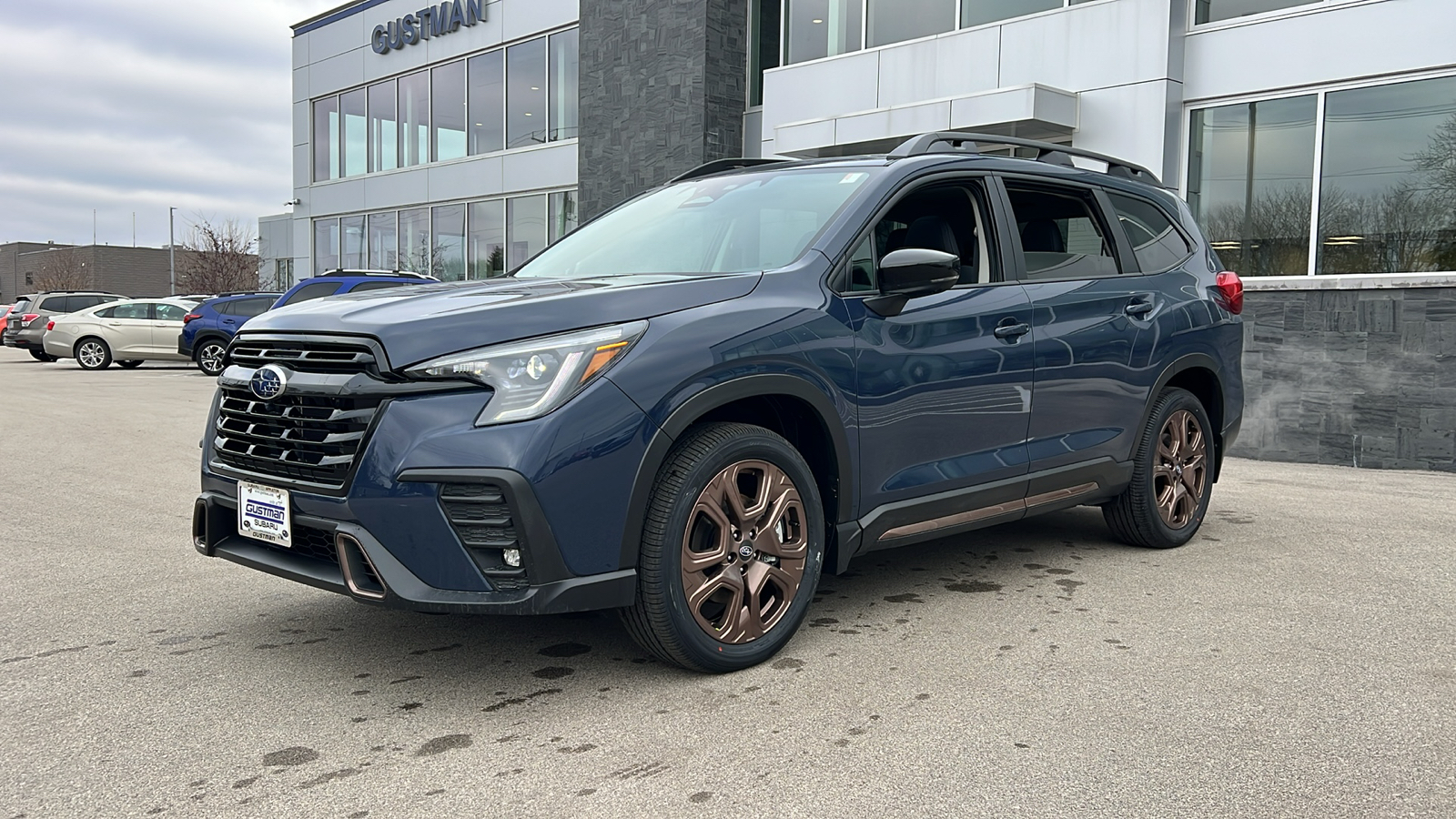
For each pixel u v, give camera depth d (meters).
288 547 3.03
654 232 4.09
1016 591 4.13
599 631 3.62
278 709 2.91
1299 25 8.92
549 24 16.88
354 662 3.31
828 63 12.22
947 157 4.04
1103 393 4.38
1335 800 2.33
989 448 3.93
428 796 2.37
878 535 3.57
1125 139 9.77
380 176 20.72
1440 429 7.75
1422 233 8.40
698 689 3.05
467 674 3.18
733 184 4.23
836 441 3.38
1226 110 9.47
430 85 19.61
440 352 2.79
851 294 3.52
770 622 3.27
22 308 28.16
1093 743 2.64
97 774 2.50
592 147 15.59
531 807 2.31
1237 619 3.73
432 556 2.77
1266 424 8.60
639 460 2.90
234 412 3.22
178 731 2.76
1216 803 2.32
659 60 14.30
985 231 4.08
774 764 2.53
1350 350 8.14
